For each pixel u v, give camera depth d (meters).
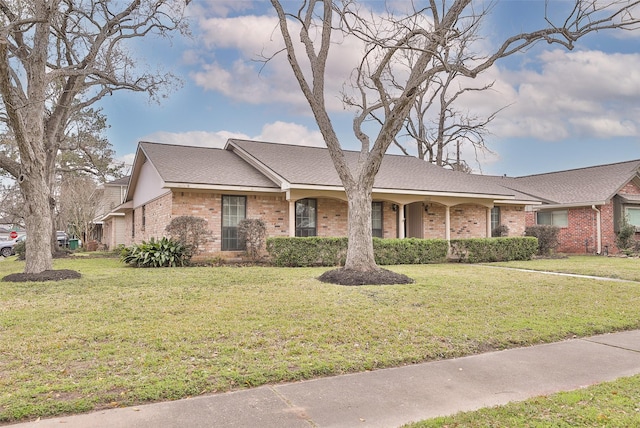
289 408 3.60
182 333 5.66
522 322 6.51
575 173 26.81
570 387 4.11
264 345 5.24
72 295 8.33
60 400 3.64
